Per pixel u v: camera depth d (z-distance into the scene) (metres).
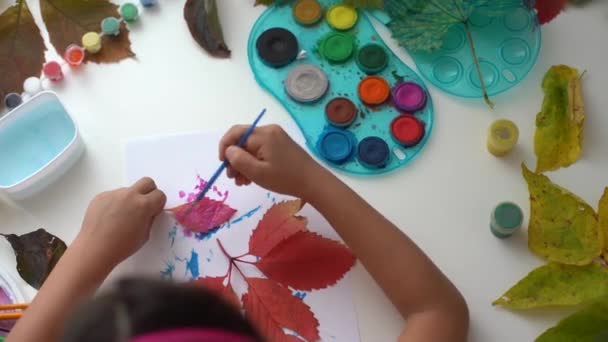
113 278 0.72
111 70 0.81
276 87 0.79
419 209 0.74
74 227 0.75
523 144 0.76
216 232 0.74
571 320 0.64
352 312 0.70
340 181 0.70
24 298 0.72
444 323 0.64
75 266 0.67
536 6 0.81
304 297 0.71
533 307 0.69
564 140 0.74
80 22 0.82
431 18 0.79
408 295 0.65
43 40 0.82
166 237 0.74
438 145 0.76
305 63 0.80
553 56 0.79
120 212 0.69
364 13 0.81
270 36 0.80
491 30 0.80
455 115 0.77
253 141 0.70
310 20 0.81
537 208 0.71
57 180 0.77
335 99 0.78
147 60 0.81
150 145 0.78
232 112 0.79
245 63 0.81
